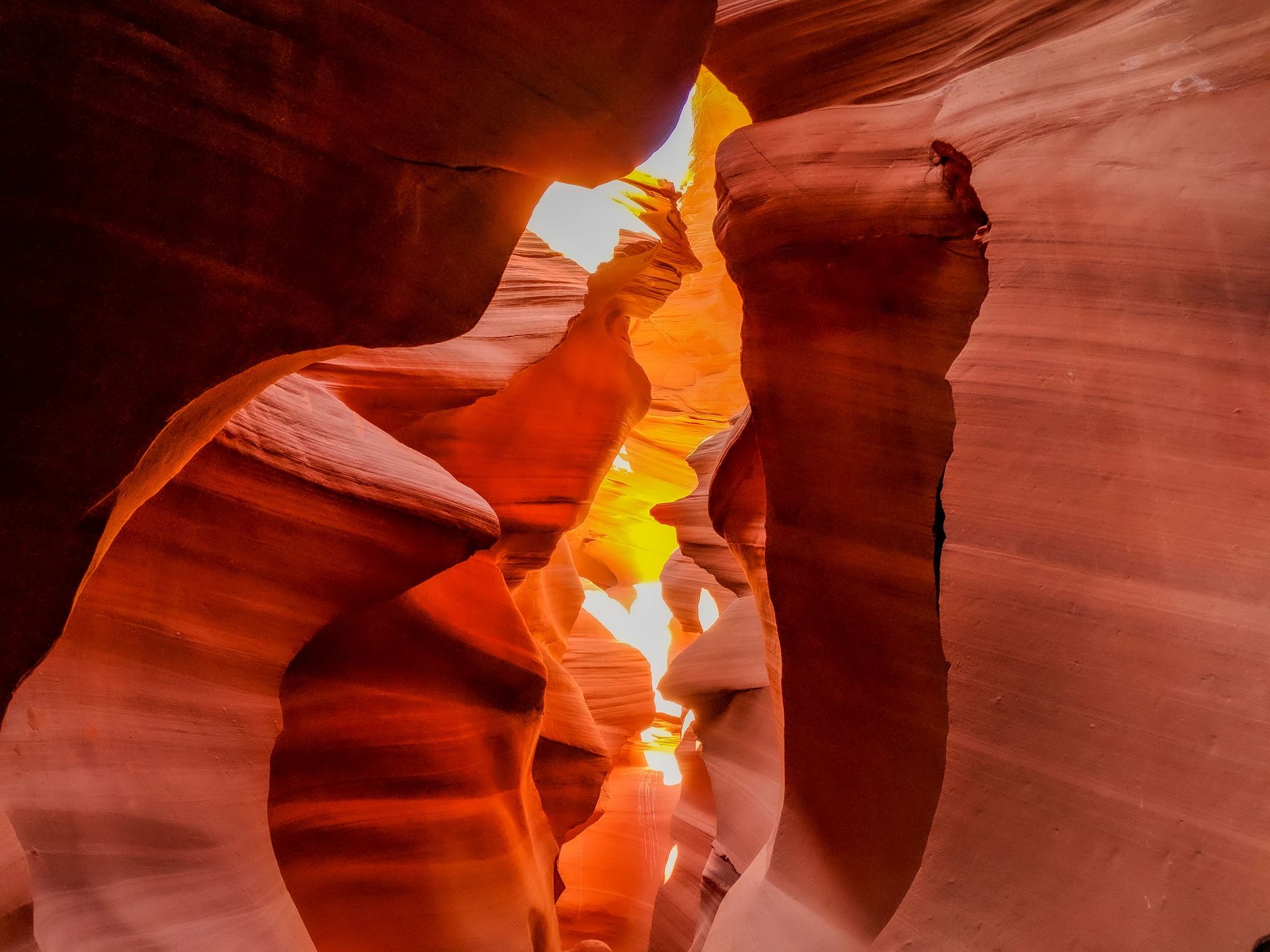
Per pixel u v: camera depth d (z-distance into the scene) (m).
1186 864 2.12
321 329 2.50
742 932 4.34
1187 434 2.51
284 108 2.36
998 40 3.88
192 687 4.26
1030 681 2.53
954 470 2.85
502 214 2.85
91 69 2.09
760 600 6.18
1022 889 2.37
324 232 2.47
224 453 4.33
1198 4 3.04
